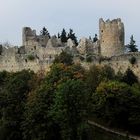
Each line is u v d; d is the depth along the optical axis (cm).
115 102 17775
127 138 16938
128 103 17750
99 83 19025
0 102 18538
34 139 16575
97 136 17000
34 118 16825
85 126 16300
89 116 18162
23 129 17025
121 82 19200
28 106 17338
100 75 19462
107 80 19088
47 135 16575
